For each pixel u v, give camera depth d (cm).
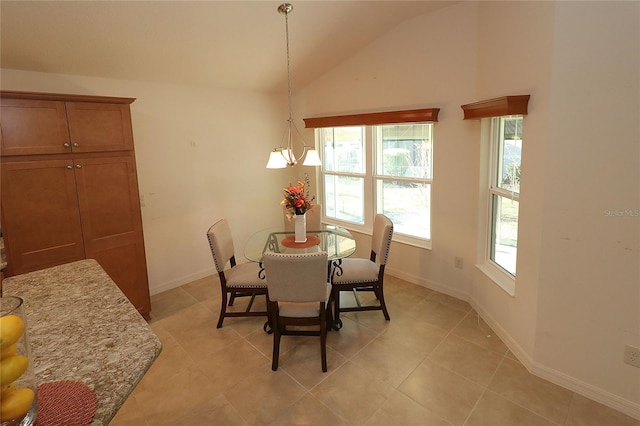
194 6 262
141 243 326
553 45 206
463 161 332
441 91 336
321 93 448
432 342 285
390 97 377
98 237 301
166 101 377
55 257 281
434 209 364
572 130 205
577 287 217
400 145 395
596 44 192
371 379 245
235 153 442
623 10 182
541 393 226
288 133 493
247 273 317
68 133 277
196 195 413
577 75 199
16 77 286
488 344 280
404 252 402
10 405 81
